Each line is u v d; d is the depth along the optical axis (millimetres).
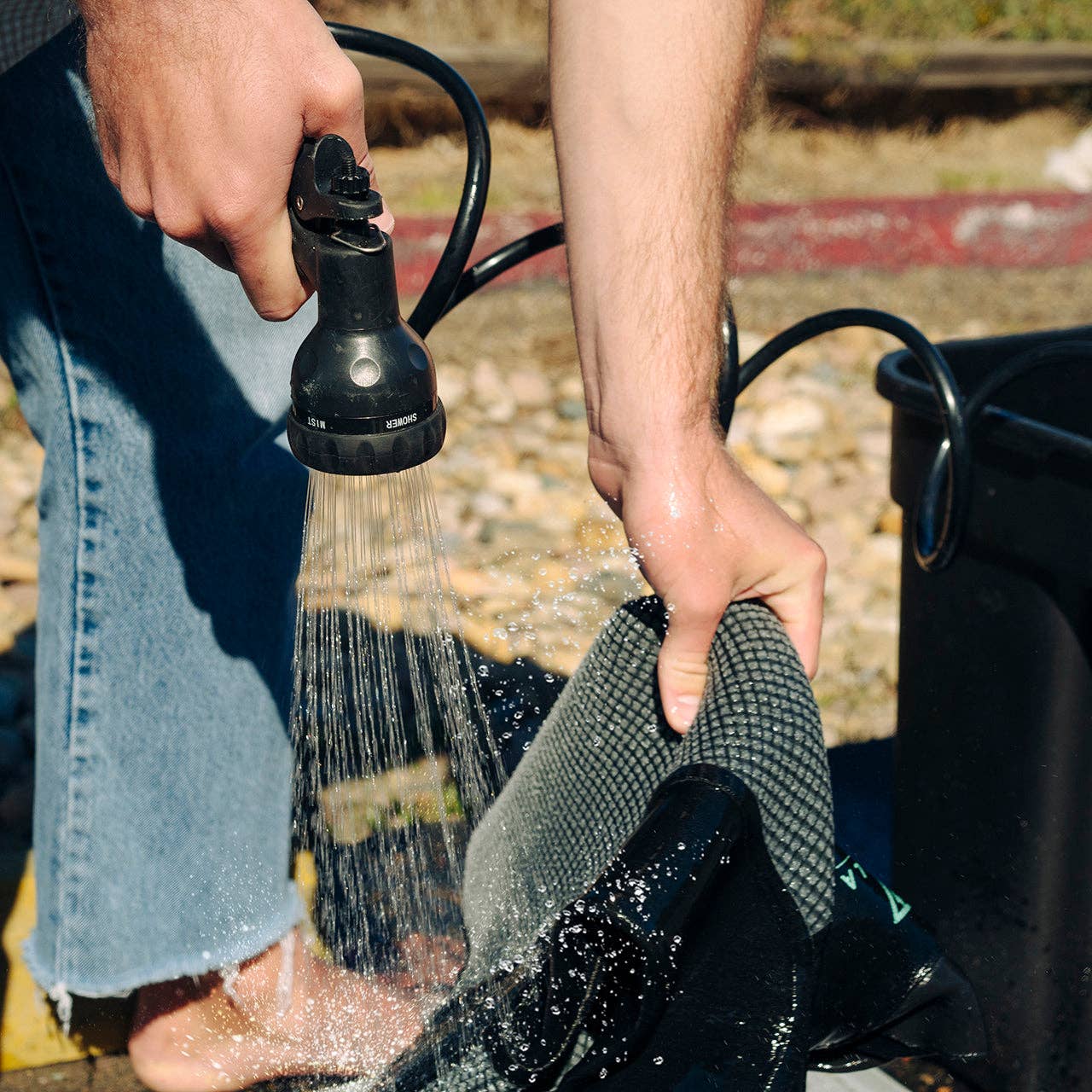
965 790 1398
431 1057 973
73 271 1346
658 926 836
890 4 6129
